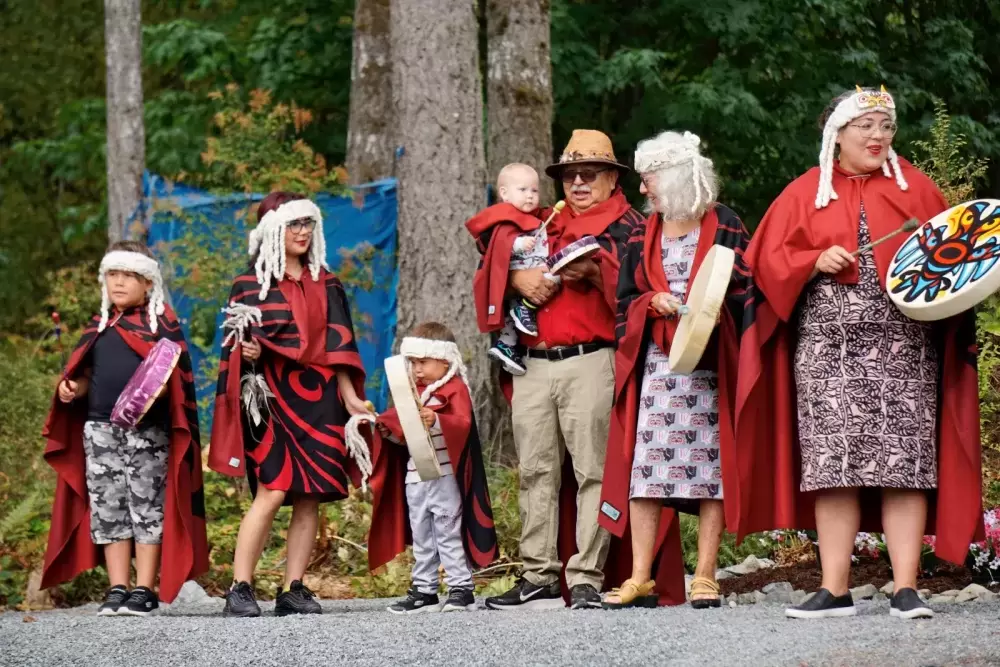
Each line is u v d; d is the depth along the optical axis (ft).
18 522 67.41
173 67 150.41
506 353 50.55
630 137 122.83
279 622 45.37
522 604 50.34
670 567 49.01
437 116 80.74
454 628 41.55
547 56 91.66
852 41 127.24
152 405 52.65
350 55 134.72
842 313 41.42
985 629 36.24
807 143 125.49
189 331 92.32
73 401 54.44
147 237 99.86
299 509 51.88
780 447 43.32
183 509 52.54
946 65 126.72
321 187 94.38
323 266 53.31
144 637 42.50
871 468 40.55
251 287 51.44
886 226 42.04
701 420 46.19
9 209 187.83
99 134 164.04
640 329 46.26
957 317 41.39
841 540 41.86
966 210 40.73
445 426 49.39
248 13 148.66
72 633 44.32
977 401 41.24
